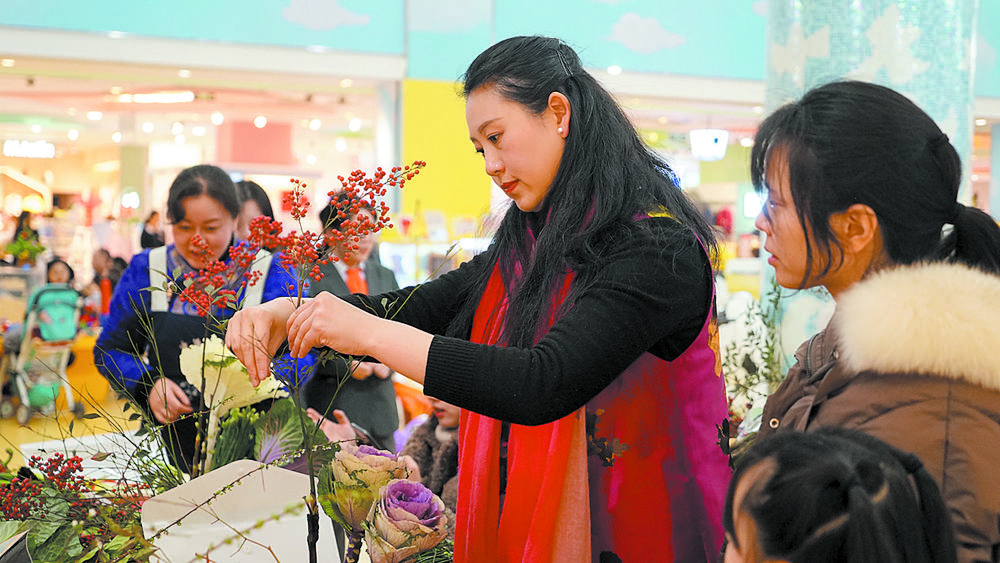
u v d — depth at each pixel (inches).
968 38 85.9
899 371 30.0
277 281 79.0
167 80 332.8
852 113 33.8
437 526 40.8
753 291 269.6
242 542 38.0
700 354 45.9
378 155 292.4
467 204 284.5
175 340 77.7
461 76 50.7
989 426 28.8
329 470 41.6
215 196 83.5
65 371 212.5
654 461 47.5
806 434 27.1
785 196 35.5
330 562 40.0
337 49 274.2
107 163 601.0
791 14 87.1
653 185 47.3
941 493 27.6
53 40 244.4
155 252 86.1
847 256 34.7
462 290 55.3
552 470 45.4
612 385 47.5
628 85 307.7
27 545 40.8
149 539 36.8
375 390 113.0
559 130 45.8
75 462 42.7
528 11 296.2
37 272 324.5
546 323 46.3
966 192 86.2
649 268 42.8
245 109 430.9
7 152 579.8
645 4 308.7
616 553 47.8
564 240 45.2
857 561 24.1
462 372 40.2
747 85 321.1
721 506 46.9
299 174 488.4
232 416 45.6
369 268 130.5
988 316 28.9
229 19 262.7
